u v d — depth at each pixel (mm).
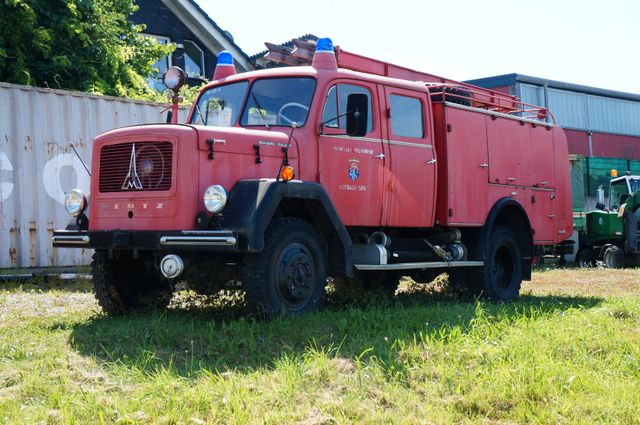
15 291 9555
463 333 6043
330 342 5715
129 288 7324
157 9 20625
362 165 7641
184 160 6359
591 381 4730
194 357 5254
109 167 6812
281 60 10531
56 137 11359
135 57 17969
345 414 4105
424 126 8469
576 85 31141
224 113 7773
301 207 6934
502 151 9641
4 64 14344
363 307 8109
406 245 8430
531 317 6879
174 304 7754
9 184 10883
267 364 5078
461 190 8828
